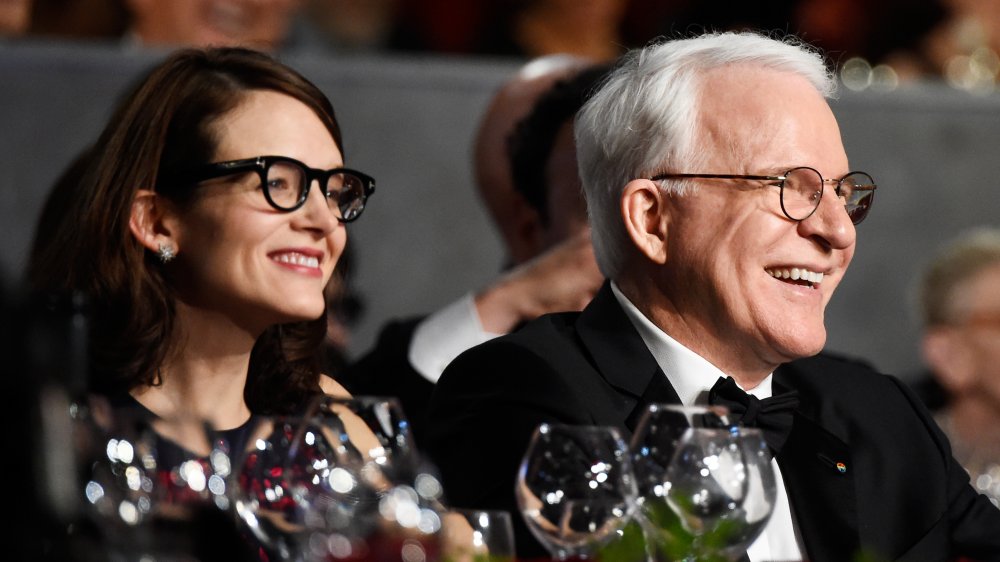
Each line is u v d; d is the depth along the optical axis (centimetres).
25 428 420
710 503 558
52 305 430
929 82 1717
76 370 435
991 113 1549
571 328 800
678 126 764
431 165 1443
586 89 1033
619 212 784
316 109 755
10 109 1341
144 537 514
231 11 1522
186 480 529
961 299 1385
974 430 1384
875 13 1752
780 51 779
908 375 1531
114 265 738
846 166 776
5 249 1333
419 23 1702
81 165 884
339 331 1120
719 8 1722
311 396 819
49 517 423
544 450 571
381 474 557
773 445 752
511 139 1083
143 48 1366
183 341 744
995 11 1780
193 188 730
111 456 520
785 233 750
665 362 768
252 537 582
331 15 1666
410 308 1441
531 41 1711
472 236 1449
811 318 757
